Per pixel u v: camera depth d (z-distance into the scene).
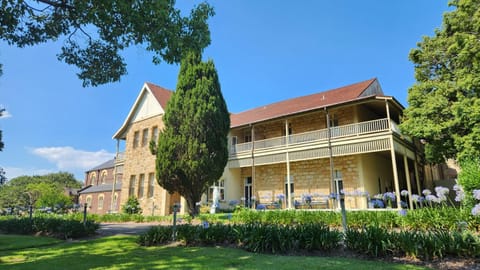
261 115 20.86
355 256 5.27
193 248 6.55
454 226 6.94
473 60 11.90
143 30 6.13
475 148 10.98
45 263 5.44
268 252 5.83
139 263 5.11
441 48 13.56
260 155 17.84
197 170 13.31
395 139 13.75
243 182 20.94
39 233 10.77
